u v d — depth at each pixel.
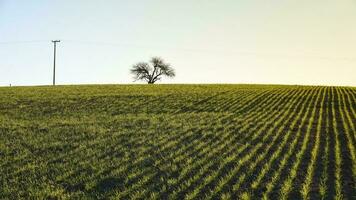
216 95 49.81
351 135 26.86
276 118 34.03
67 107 40.00
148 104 42.25
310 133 27.56
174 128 29.36
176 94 50.34
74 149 23.66
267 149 22.78
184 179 17.66
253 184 16.55
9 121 32.56
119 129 29.14
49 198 16.06
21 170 19.83
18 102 42.69
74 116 35.19
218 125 30.41
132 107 40.31
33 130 29.02
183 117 34.50
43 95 48.41
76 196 16.11
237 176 17.78
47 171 19.55
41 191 16.72
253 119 33.44
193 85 68.81
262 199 14.88
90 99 45.19
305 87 66.00
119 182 17.66
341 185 16.50
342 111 38.78
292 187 16.19
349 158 20.77
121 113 36.97
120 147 23.91
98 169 19.64
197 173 18.41
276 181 16.95
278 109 39.72
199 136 26.61
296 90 59.03
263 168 18.92
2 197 16.14
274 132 27.72
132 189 16.64
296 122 32.00
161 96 48.12
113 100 44.62
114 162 20.84
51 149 23.75
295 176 17.62
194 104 42.50
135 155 22.06
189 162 20.31
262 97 48.72
